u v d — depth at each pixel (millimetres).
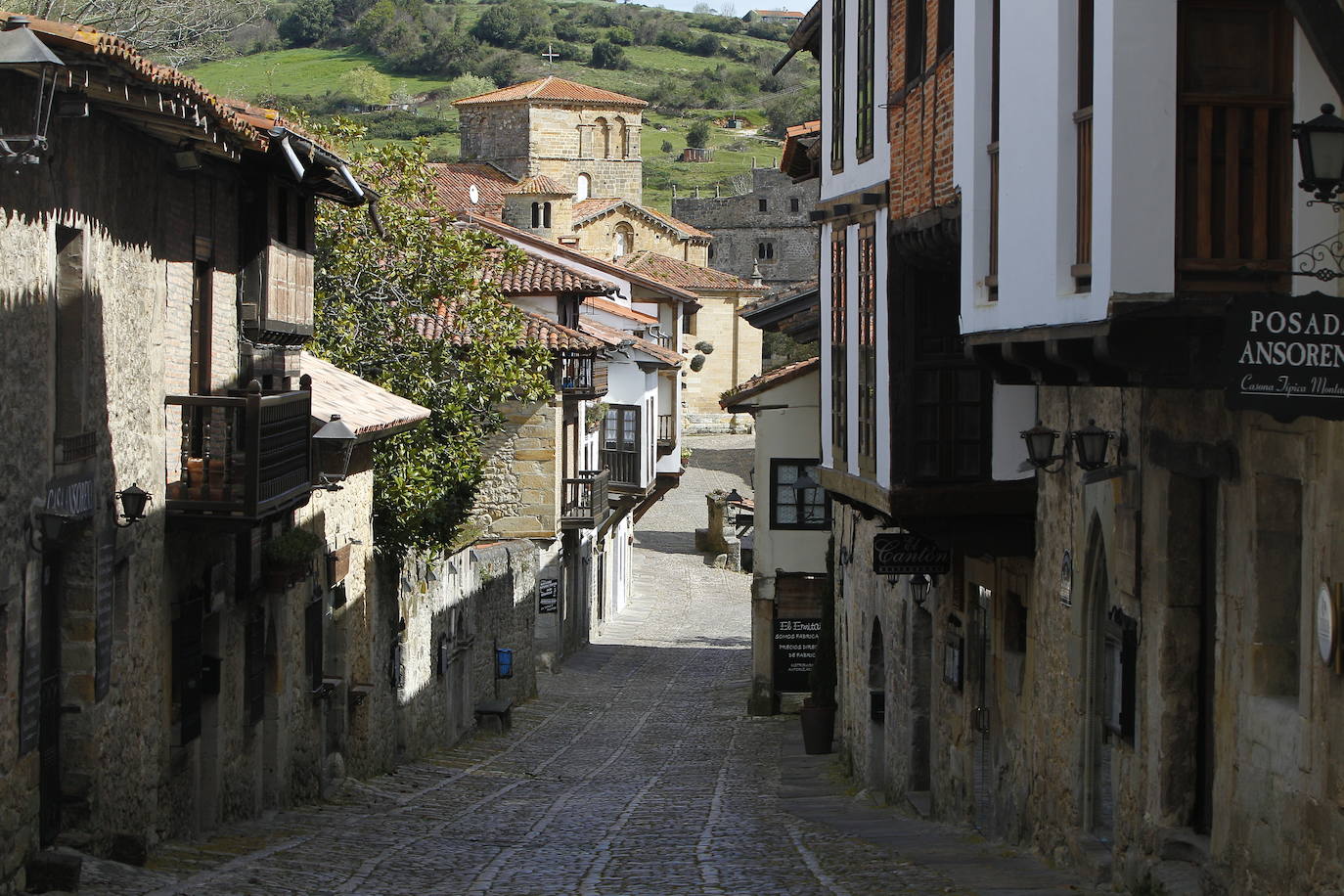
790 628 35906
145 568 15172
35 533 12312
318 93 144250
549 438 40938
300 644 20953
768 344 101500
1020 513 15641
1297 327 8070
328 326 29000
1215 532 11320
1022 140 11641
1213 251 9477
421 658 28156
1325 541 9078
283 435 16812
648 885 13844
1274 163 9477
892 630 22672
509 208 86875
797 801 22734
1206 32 9477
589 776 26188
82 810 13609
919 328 15742
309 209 21469
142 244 15055
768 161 150625
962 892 12781
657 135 159750
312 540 19422
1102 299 9680
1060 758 14297
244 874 14047
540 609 41844
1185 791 11656
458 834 18203
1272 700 10055
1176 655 11633
